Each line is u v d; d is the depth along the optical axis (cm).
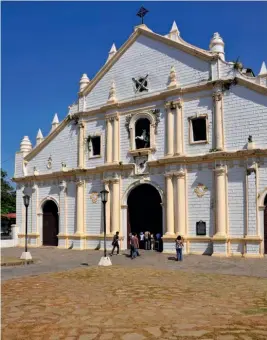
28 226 3841
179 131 2881
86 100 3494
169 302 1271
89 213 3347
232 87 2717
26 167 3909
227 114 2720
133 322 1039
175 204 2836
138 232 3198
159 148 2997
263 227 2528
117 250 2853
